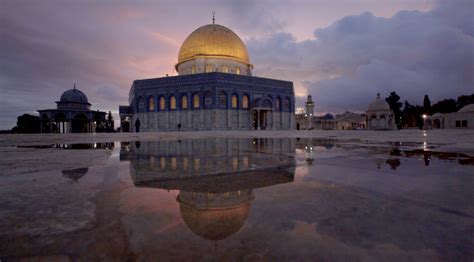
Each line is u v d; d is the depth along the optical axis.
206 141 11.41
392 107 59.09
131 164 4.11
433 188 2.38
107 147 8.09
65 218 1.64
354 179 2.82
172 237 1.34
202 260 1.09
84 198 2.11
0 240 1.33
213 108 38.22
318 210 1.76
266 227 1.46
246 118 41.38
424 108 61.91
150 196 2.16
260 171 3.38
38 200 2.06
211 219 1.61
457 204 1.88
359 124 77.44
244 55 44.81
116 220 1.60
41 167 3.79
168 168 3.67
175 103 40.94
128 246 1.24
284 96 45.47
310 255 1.13
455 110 59.19
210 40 42.38
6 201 2.03
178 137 16.05
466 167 3.64
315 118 77.12
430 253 1.14
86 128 53.91
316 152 6.04
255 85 42.19
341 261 1.08
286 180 2.79
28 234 1.40
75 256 1.15
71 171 3.43
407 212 1.71
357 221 1.55
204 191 2.32
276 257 1.11
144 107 42.69
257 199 2.04
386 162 4.19
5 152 6.41
